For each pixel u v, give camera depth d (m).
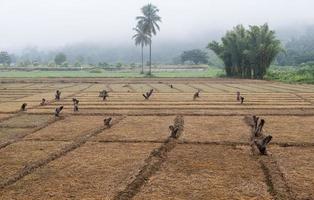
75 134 22.67
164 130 23.81
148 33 109.06
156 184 13.52
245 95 45.81
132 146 19.55
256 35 85.75
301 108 33.72
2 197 12.31
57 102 38.78
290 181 13.73
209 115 30.03
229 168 15.44
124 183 13.52
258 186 13.27
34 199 12.13
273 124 25.86
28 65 176.75
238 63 90.94
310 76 76.62
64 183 13.68
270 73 87.38
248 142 20.06
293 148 18.97
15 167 15.77
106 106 35.28
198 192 12.70
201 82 72.69
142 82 72.38
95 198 12.15
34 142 20.56
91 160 16.80
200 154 17.78
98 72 125.62
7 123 26.61
